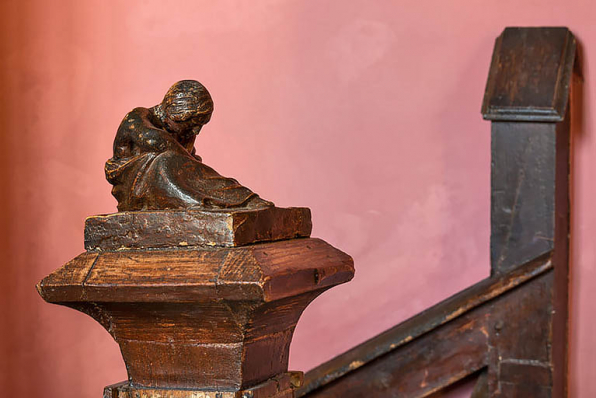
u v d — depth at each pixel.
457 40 2.82
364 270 2.88
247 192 1.17
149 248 1.09
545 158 2.50
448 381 2.60
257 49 2.95
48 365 3.09
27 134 3.11
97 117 3.06
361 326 2.88
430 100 2.84
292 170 2.92
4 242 3.12
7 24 3.11
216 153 2.97
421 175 2.85
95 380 3.07
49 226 3.10
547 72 2.56
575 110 2.76
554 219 2.50
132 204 1.17
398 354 2.65
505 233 2.54
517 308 2.52
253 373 1.13
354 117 2.89
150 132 1.23
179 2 3.00
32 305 3.10
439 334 2.60
